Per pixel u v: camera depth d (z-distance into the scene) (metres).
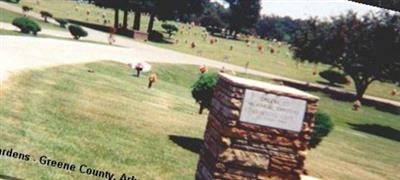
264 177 6.39
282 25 175.50
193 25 123.69
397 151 28.70
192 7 76.81
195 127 18.89
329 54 51.44
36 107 14.16
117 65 35.09
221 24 126.75
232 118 6.31
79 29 46.22
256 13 124.38
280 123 6.40
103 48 43.09
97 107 17.03
